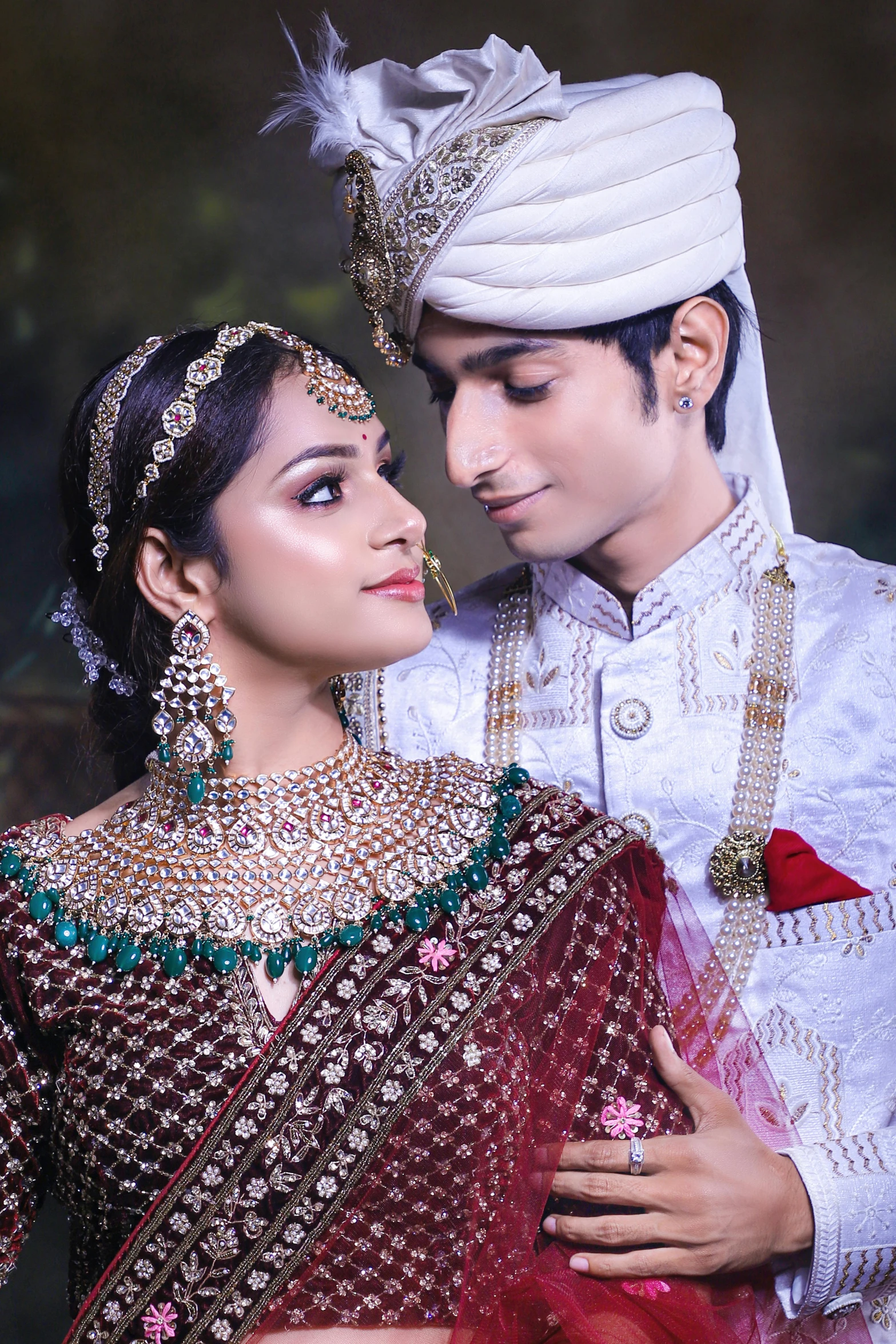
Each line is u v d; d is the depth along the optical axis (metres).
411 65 4.74
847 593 1.88
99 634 1.66
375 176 1.72
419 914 1.49
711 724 1.82
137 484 1.52
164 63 4.64
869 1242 1.58
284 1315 1.39
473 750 1.95
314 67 1.83
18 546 4.23
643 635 1.87
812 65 4.75
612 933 1.54
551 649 1.93
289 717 1.55
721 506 1.91
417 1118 1.42
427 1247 1.41
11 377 4.45
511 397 1.73
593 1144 1.47
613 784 1.83
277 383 1.48
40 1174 1.58
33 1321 3.62
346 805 1.55
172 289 4.62
